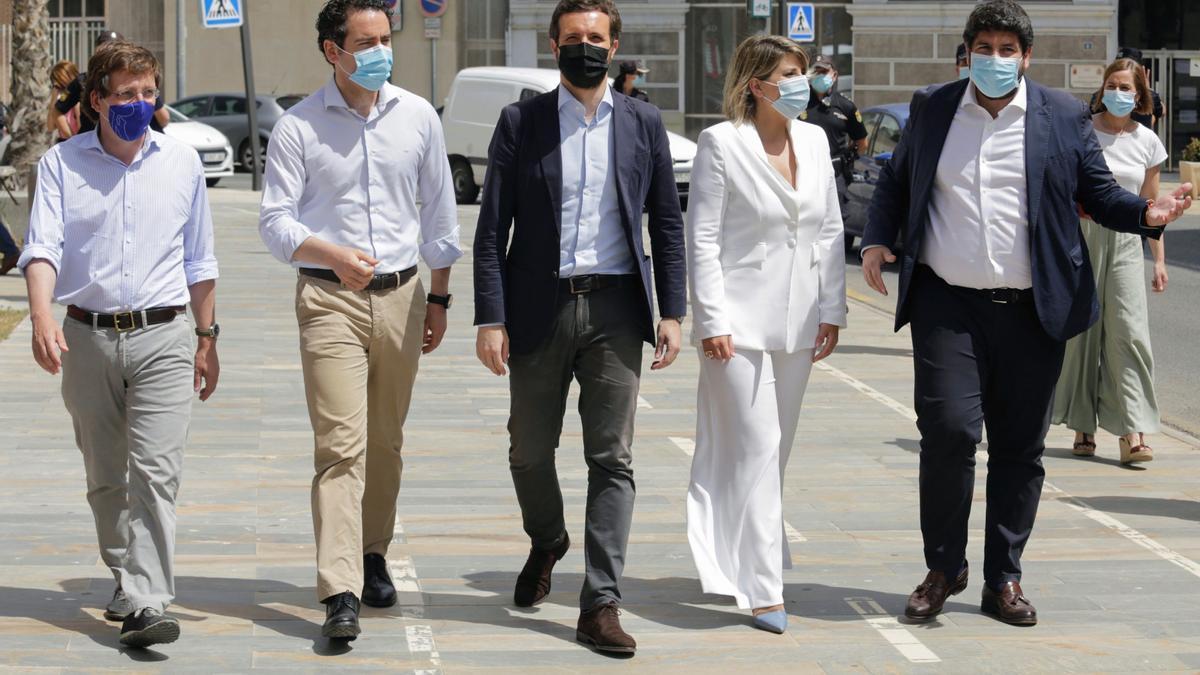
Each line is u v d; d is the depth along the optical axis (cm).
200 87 3488
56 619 546
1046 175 544
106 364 517
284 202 535
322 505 528
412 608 567
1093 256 812
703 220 551
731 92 559
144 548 514
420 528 672
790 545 658
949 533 561
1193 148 2694
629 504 535
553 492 556
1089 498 745
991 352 556
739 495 555
